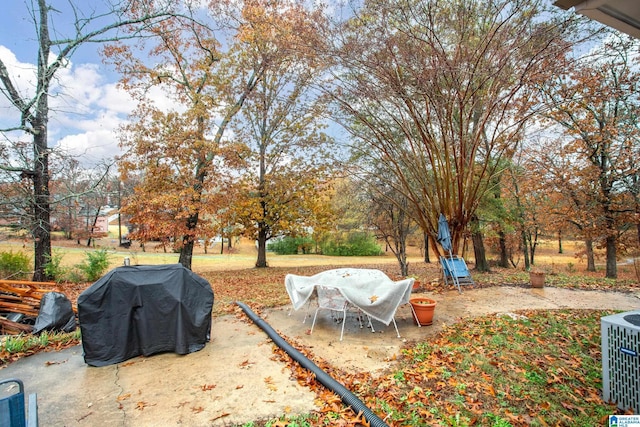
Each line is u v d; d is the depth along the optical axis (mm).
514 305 6684
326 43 7738
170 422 2809
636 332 2857
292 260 22859
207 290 4738
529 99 8547
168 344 4359
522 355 4133
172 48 13156
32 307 6496
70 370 3893
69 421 2838
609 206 10742
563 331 4961
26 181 9680
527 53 7008
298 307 5523
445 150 8430
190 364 4008
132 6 9781
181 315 4352
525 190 13195
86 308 4004
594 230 11289
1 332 5629
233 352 4395
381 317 4938
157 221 12031
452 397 3178
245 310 6422
